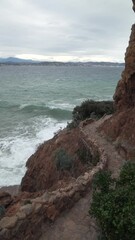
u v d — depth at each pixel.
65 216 11.90
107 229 9.54
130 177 10.62
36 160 22.34
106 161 15.90
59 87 98.62
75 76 156.00
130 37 18.92
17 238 10.27
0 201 13.28
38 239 10.85
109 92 83.19
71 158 18.72
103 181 10.95
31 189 20.86
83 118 28.45
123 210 9.21
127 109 19.45
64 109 52.91
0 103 62.47
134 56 18.11
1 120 46.06
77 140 20.39
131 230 8.95
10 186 23.12
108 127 20.09
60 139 21.97
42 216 11.16
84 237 10.87
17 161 27.56
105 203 9.63
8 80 132.12
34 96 77.50
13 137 34.78
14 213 11.20
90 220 11.62
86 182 13.34
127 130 17.77
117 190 10.01
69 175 17.77
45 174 19.64
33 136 34.97
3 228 10.01
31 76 159.62
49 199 11.56
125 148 16.81
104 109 28.36
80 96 75.44
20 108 56.25
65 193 12.25
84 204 12.56
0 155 28.88
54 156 19.78
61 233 11.07
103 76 152.88
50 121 44.06
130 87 18.81
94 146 17.94
